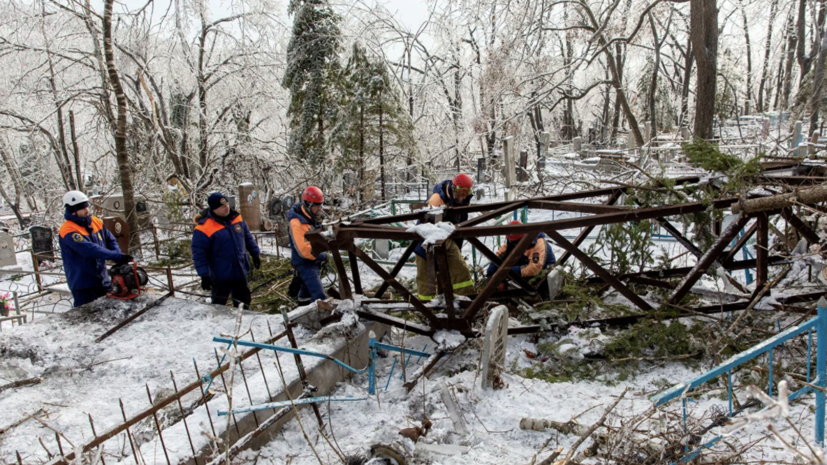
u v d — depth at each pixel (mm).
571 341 4555
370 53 16078
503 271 4586
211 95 21656
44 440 3469
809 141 13633
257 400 3492
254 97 21031
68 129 23172
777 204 4082
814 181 4836
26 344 4816
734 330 4395
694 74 34625
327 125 17984
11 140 21234
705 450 2936
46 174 22484
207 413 3293
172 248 10203
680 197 5031
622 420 3264
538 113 28266
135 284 5766
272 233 10742
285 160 19484
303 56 17484
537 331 4852
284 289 7453
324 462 3188
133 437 3428
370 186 15391
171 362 4527
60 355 4711
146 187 15500
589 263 4598
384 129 14844
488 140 23047
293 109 18234
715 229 5305
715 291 4906
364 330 4648
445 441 3455
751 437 3094
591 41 18531
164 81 20984
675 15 25500
